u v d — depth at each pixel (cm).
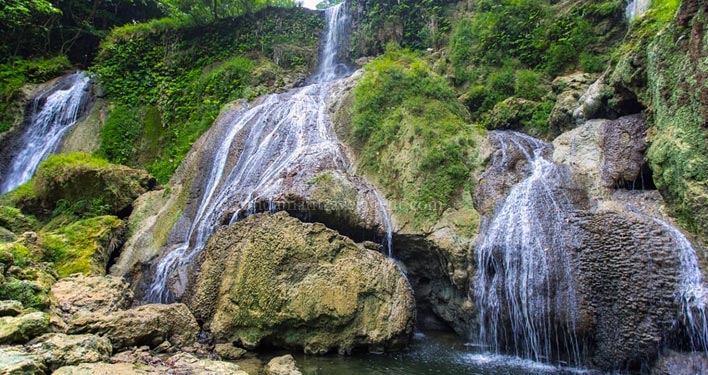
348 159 1080
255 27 1928
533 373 643
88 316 695
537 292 697
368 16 1808
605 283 653
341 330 743
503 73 1335
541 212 778
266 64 1803
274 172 1035
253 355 733
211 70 1831
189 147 1484
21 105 1739
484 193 889
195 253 936
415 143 988
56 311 704
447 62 1500
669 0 944
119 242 1087
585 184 847
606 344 633
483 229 821
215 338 764
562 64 1288
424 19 1686
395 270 810
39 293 700
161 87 1806
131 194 1229
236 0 1970
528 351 718
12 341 585
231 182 1091
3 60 1938
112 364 582
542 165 916
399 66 1170
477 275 789
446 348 774
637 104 929
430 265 900
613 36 1235
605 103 984
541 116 1188
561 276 684
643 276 629
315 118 1209
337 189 926
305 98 1330
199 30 1959
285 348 763
